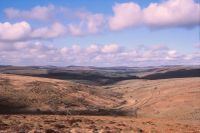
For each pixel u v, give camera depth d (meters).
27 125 33.97
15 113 54.53
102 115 60.19
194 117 57.53
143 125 39.25
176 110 65.88
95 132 32.19
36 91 72.75
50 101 66.44
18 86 75.25
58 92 77.62
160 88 110.12
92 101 80.25
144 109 71.75
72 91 84.69
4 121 37.25
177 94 85.12
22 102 61.09
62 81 103.69
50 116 47.84
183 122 46.91
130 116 61.00
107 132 32.50
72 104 69.00
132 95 106.44
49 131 30.80
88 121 41.31
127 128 35.66
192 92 85.38
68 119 42.38
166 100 78.50
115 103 85.69
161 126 38.78
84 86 103.31
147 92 106.19
